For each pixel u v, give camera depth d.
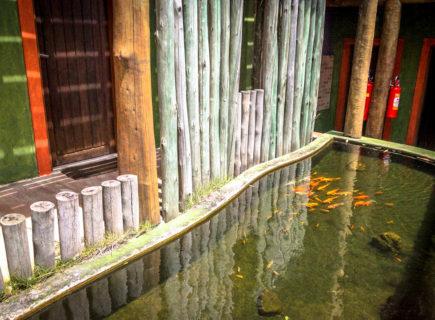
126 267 3.32
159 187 4.81
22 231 2.77
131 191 3.57
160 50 3.65
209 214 4.30
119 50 3.48
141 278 3.22
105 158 5.94
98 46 5.68
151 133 3.73
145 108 3.63
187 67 4.11
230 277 3.29
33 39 4.76
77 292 2.98
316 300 3.04
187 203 4.35
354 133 7.43
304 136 6.92
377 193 5.07
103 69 5.81
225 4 4.54
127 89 3.56
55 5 5.08
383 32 7.03
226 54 4.69
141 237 3.68
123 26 3.42
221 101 4.81
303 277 3.32
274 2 5.40
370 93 8.18
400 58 8.09
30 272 2.89
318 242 3.88
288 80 6.20
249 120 5.56
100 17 5.61
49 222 2.92
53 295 2.84
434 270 3.46
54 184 4.85
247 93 5.32
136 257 3.44
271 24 5.47
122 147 3.74
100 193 3.30
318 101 8.93
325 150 6.97
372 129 7.52
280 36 5.84
